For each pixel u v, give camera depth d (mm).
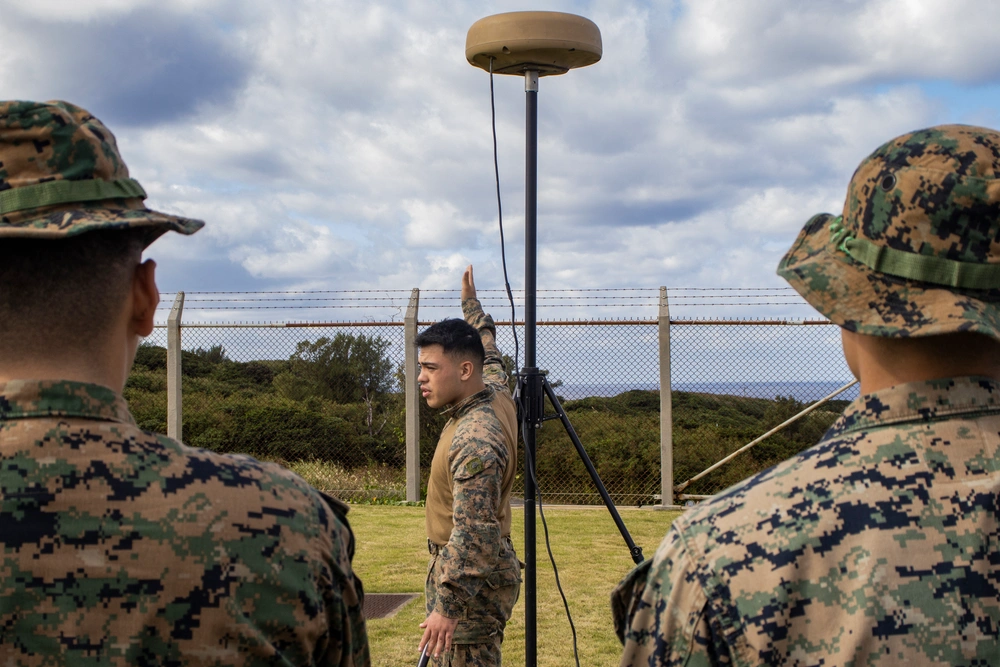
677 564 1141
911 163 1141
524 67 3492
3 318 1132
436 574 3180
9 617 1065
